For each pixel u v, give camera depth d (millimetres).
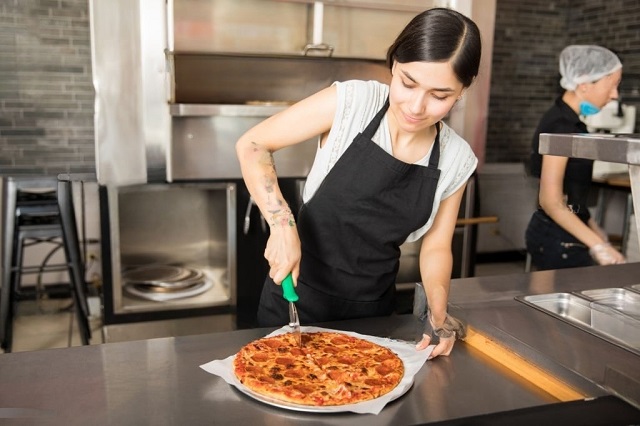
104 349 1189
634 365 1100
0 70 3238
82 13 3297
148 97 2682
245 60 2898
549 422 905
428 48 1081
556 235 2389
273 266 1238
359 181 1404
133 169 2705
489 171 3543
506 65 4793
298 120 1378
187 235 3215
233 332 1301
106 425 916
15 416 935
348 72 3127
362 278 1531
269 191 1303
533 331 1264
